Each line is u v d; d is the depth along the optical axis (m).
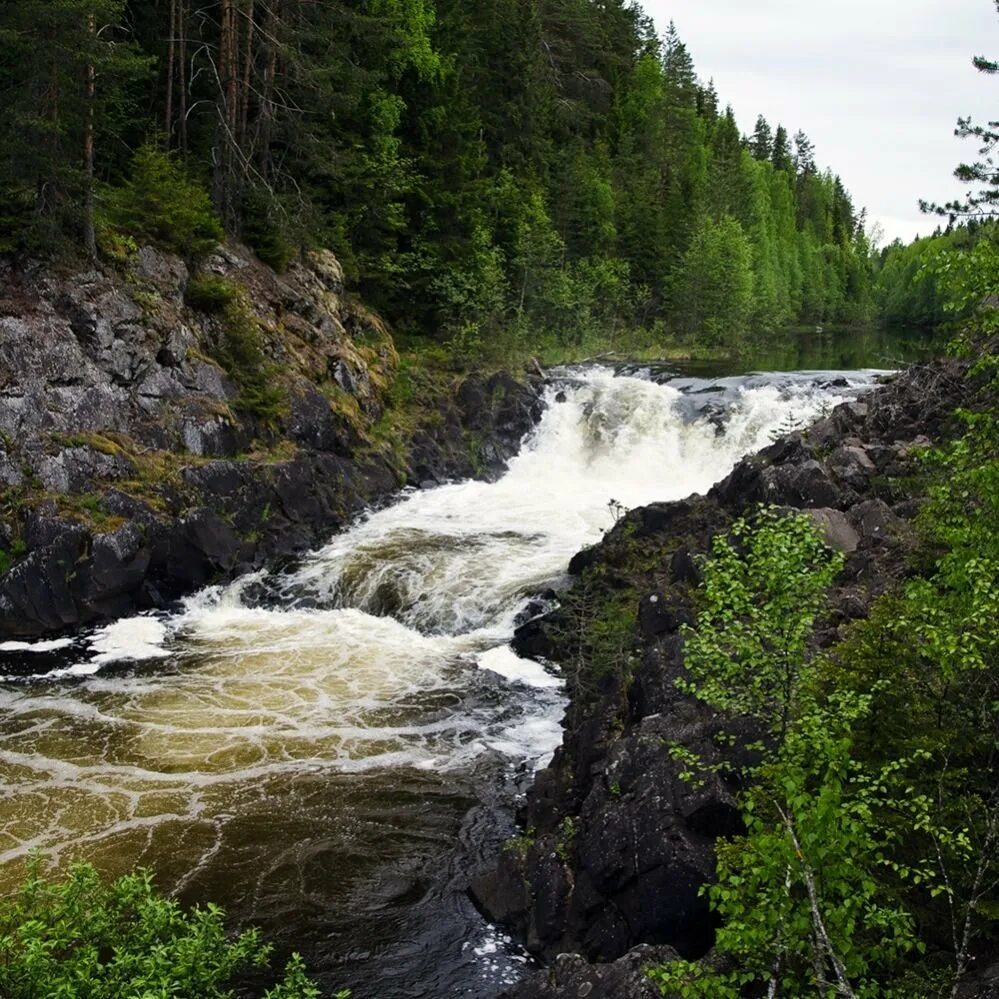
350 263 35.53
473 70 50.56
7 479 21.27
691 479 32.03
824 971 6.13
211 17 33.41
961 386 18.70
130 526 21.73
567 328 51.62
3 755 15.58
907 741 8.47
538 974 9.74
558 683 18.75
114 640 20.36
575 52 71.94
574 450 33.97
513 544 25.14
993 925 8.23
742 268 66.56
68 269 24.17
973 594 7.79
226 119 30.97
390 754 15.95
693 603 15.58
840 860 6.23
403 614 21.97
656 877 10.47
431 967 11.19
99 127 25.47
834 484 17.31
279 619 22.05
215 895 12.28
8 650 19.67
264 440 26.95
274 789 14.80
